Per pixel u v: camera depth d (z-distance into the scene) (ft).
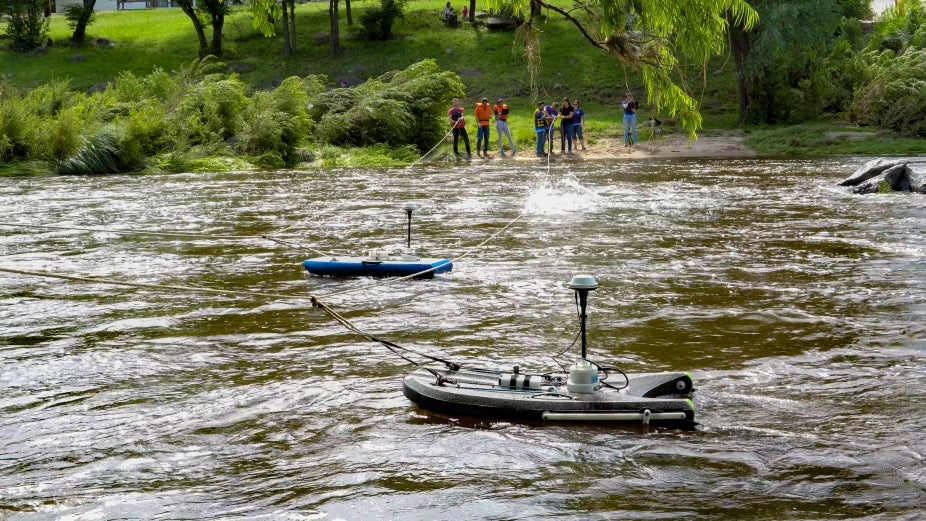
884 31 181.78
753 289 38.32
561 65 190.90
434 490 18.24
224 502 17.92
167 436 21.68
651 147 135.85
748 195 77.56
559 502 17.56
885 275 41.11
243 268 45.03
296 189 89.61
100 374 26.89
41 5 222.69
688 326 31.94
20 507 17.83
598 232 56.34
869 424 21.85
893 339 29.86
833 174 96.63
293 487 18.58
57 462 20.16
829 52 160.66
